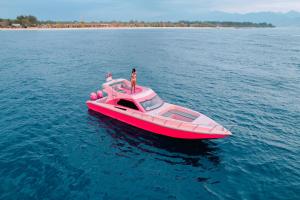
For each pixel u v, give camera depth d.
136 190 13.40
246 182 14.25
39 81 34.62
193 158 16.55
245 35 169.25
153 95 20.70
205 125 17.69
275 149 17.86
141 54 64.00
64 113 23.20
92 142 18.12
